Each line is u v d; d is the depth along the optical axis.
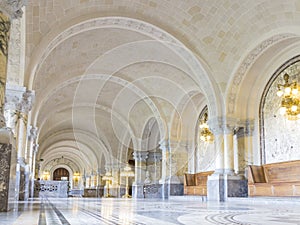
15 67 9.75
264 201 10.44
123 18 11.41
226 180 12.72
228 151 13.00
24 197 12.27
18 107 9.83
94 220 3.40
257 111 13.48
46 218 3.56
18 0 4.68
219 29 12.25
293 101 11.40
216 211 5.75
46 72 13.85
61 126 26.52
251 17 11.47
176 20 12.09
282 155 12.06
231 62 13.04
